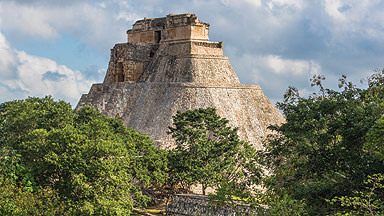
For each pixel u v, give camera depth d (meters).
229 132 80.19
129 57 122.94
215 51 119.94
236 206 49.69
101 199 57.53
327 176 42.62
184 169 75.12
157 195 79.69
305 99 47.84
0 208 49.84
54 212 53.78
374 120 37.81
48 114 72.06
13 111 75.06
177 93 108.56
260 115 113.25
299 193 39.09
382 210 34.66
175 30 120.81
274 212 37.47
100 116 80.06
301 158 45.03
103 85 124.19
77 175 57.44
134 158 69.44
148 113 111.19
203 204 56.78
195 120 80.75
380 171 37.03
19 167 58.53
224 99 109.50
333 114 43.53
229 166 77.25
